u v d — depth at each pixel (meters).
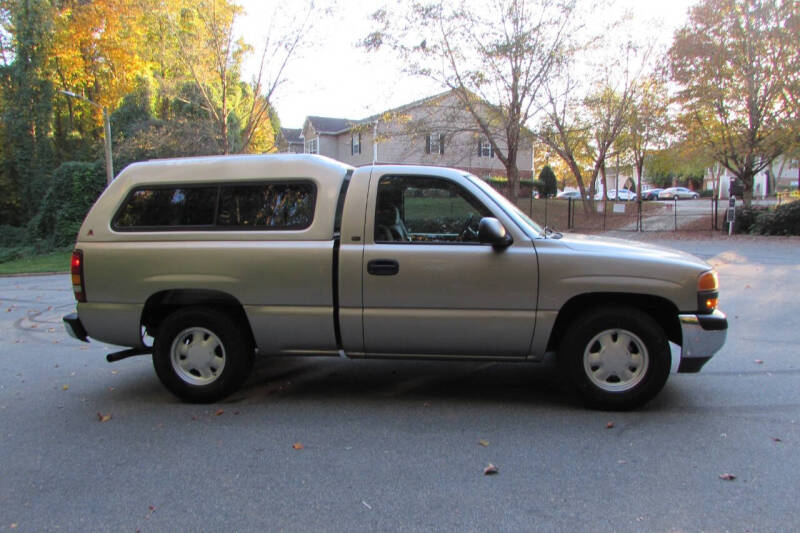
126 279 4.56
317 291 4.37
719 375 5.13
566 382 4.37
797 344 6.16
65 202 26.59
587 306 4.35
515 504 2.99
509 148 18.75
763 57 18.77
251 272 4.42
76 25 29.89
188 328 4.62
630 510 2.91
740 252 15.16
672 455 3.54
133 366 5.95
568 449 3.66
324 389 5.01
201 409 4.55
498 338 4.25
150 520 2.89
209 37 18.53
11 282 14.76
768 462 3.43
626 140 24.94
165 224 4.62
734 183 21.92
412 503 3.02
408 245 4.29
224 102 19.38
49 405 4.71
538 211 29.53
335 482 3.27
